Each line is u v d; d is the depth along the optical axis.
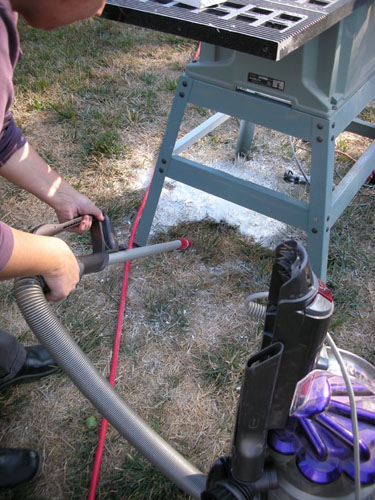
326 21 1.27
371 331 1.88
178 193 2.49
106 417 0.97
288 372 0.78
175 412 1.63
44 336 0.93
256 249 2.19
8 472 1.41
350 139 2.88
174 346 1.83
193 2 1.35
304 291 0.72
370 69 1.72
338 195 1.78
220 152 2.76
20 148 1.24
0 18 0.73
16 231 0.86
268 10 1.34
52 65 3.51
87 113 3.00
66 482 1.46
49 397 1.67
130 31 4.03
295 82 1.50
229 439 1.55
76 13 0.84
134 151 2.74
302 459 0.87
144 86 3.30
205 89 1.71
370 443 0.90
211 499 0.82
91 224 1.31
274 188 2.51
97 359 1.78
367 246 2.23
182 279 2.07
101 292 2.02
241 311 1.95
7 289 2.02
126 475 1.46
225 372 1.74
